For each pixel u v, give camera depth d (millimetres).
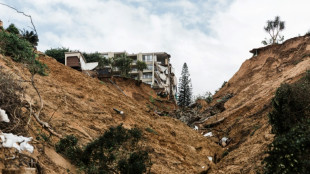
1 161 10273
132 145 15375
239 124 33469
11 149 10875
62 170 12961
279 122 18438
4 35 22078
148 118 28281
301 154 14688
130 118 25719
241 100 43219
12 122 12117
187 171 22281
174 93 88438
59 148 14266
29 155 11547
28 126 13359
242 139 29297
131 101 31906
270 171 15422
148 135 24531
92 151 14305
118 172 14773
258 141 24672
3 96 12227
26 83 19594
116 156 14695
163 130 27359
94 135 19578
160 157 21844
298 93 18219
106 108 25297
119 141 14766
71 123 18578
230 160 25109
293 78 35438
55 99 20562
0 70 13172
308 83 20109
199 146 28141
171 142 24969
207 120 40062
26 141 11930
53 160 13141
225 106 43562
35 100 17812
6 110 12211
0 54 20297
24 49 22984
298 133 15344
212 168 24969
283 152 15031
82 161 14109
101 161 14008
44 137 14117
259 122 30266
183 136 28484
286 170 14680
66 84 25703
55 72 26500
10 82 12938
